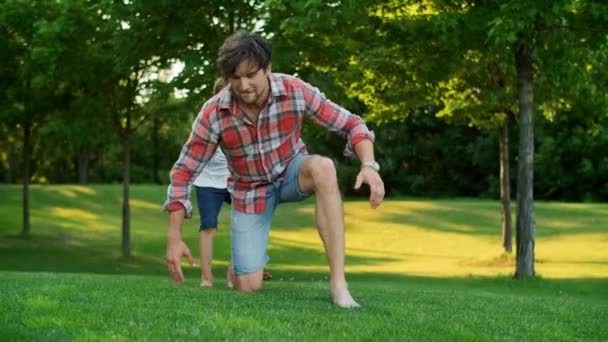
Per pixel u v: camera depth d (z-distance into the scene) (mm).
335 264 4707
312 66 16797
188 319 3869
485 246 26469
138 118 22266
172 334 3447
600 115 17328
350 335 3582
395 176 52062
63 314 3912
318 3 12219
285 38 15516
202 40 16422
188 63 15758
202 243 7340
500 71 18766
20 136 28094
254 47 4348
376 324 3953
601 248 23469
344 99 17750
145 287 5555
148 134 60094
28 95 23094
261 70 4398
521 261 14414
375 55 15883
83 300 4492
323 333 3613
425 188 51906
